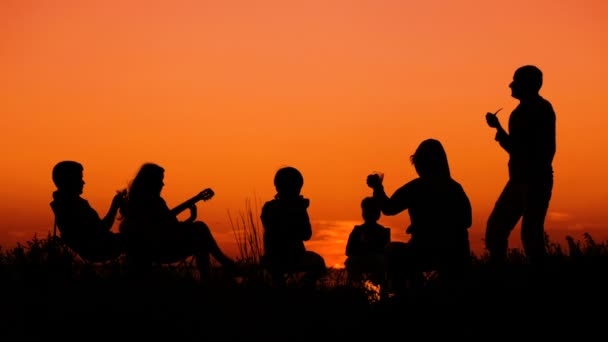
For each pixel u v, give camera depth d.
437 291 10.45
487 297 10.10
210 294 10.34
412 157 11.53
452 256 11.10
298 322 9.83
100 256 12.11
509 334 9.22
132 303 9.98
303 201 12.14
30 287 10.42
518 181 12.40
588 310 9.62
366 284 11.38
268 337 9.43
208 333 9.40
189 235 11.85
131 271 11.23
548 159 12.45
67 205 12.11
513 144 12.48
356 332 9.61
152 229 11.96
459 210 11.20
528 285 10.40
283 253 11.80
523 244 12.28
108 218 12.20
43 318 9.55
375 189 11.59
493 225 12.52
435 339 9.30
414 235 11.27
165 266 11.92
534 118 12.43
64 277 10.81
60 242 11.67
